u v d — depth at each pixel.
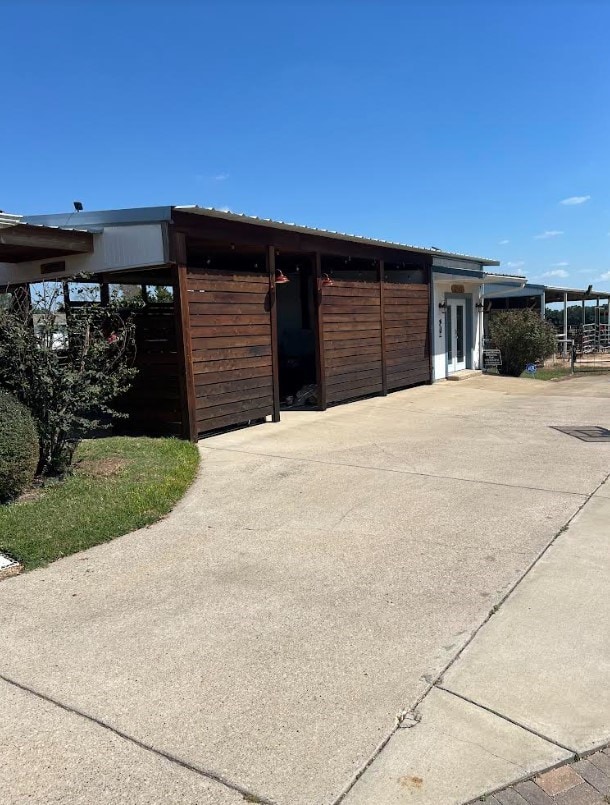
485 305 19.33
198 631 3.45
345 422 10.02
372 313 12.64
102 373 6.60
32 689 2.94
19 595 3.93
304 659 3.14
